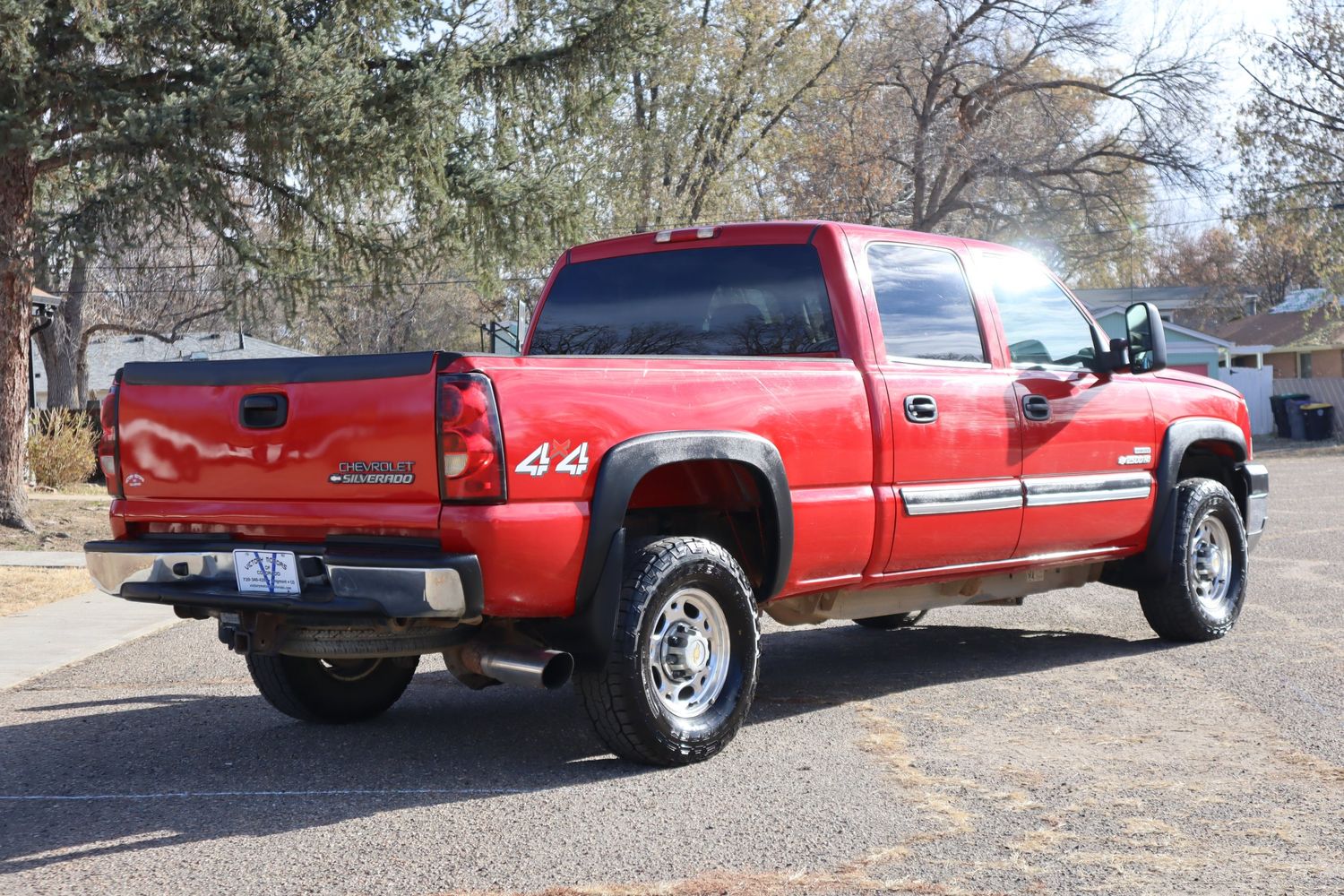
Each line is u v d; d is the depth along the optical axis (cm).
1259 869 383
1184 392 773
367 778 510
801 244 618
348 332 5925
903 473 603
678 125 3578
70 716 644
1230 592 786
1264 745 525
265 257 1839
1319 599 927
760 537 584
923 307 640
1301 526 1466
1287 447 3550
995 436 646
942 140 4462
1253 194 4012
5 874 402
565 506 476
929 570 631
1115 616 891
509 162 1878
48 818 461
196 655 831
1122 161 4647
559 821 443
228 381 503
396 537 467
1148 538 743
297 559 482
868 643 815
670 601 508
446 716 628
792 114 4147
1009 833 419
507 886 380
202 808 470
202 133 1498
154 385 525
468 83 1803
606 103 1897
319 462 480
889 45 4466
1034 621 884
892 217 4788
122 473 538
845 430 579
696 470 564
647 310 659
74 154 1573
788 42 3881
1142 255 4753
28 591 1147
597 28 1825
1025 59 4588
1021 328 694
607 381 497
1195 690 635
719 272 640
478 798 475
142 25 1512
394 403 462
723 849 409
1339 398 3997
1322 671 673
